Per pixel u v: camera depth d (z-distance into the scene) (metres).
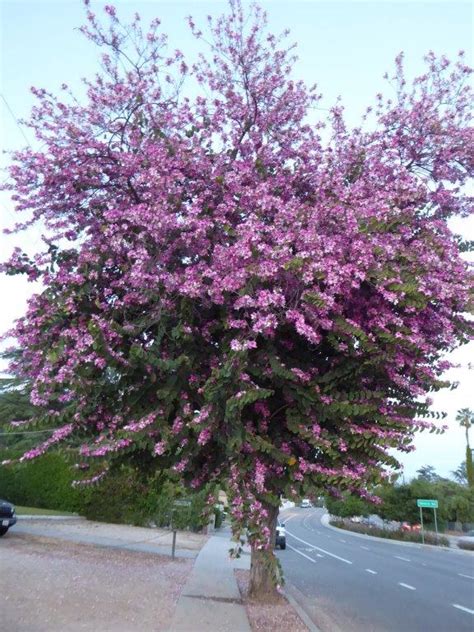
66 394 6.75
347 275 5.96
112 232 6.84
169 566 13.44
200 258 6.87
